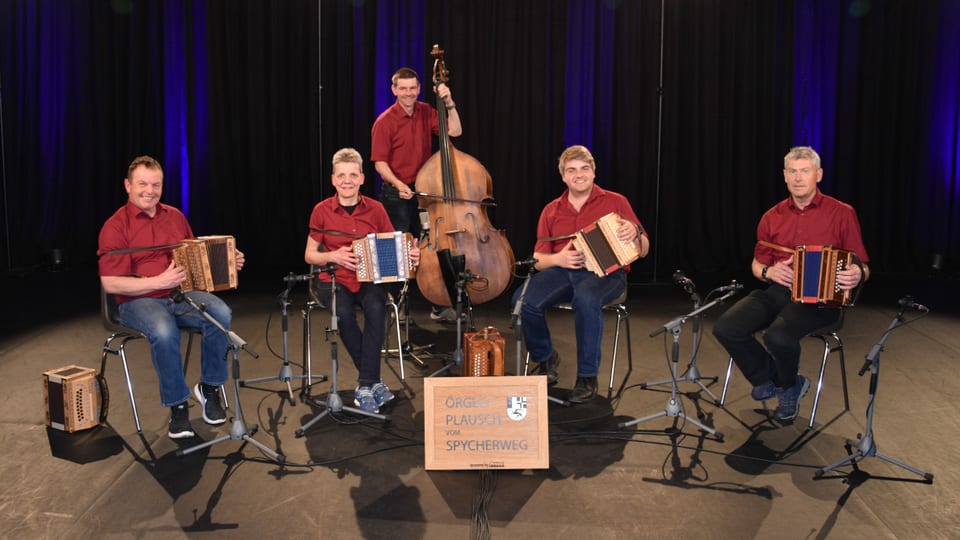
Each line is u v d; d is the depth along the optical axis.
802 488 3.02
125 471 3.14
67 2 7.36
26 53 7.31
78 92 7.48
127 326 3.50
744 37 7.54
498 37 7.48
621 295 4.05
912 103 7.58
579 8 7.48
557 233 4.11
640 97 7.57
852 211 3.67
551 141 7.65
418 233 5.35
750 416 3.75
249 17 7.54
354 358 3.87
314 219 4.02
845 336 5.17
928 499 2.93
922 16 7.49
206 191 7.73
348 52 7.53
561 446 3.40
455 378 3.14
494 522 2.76
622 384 4.21
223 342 3.57
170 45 7.53
